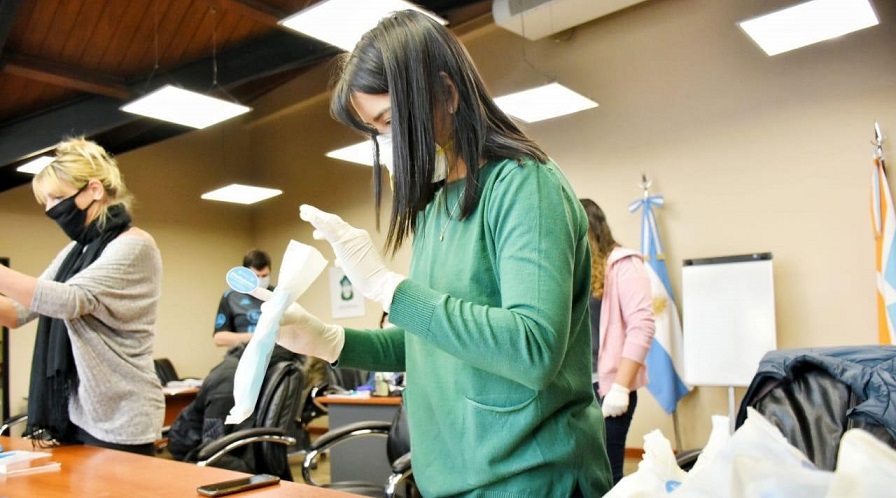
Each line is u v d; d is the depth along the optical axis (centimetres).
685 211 478
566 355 92
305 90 747
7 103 508
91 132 515
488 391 87
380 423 217
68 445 167
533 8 468
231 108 418
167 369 670
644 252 474
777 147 443
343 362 113
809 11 314
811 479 62
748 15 457
